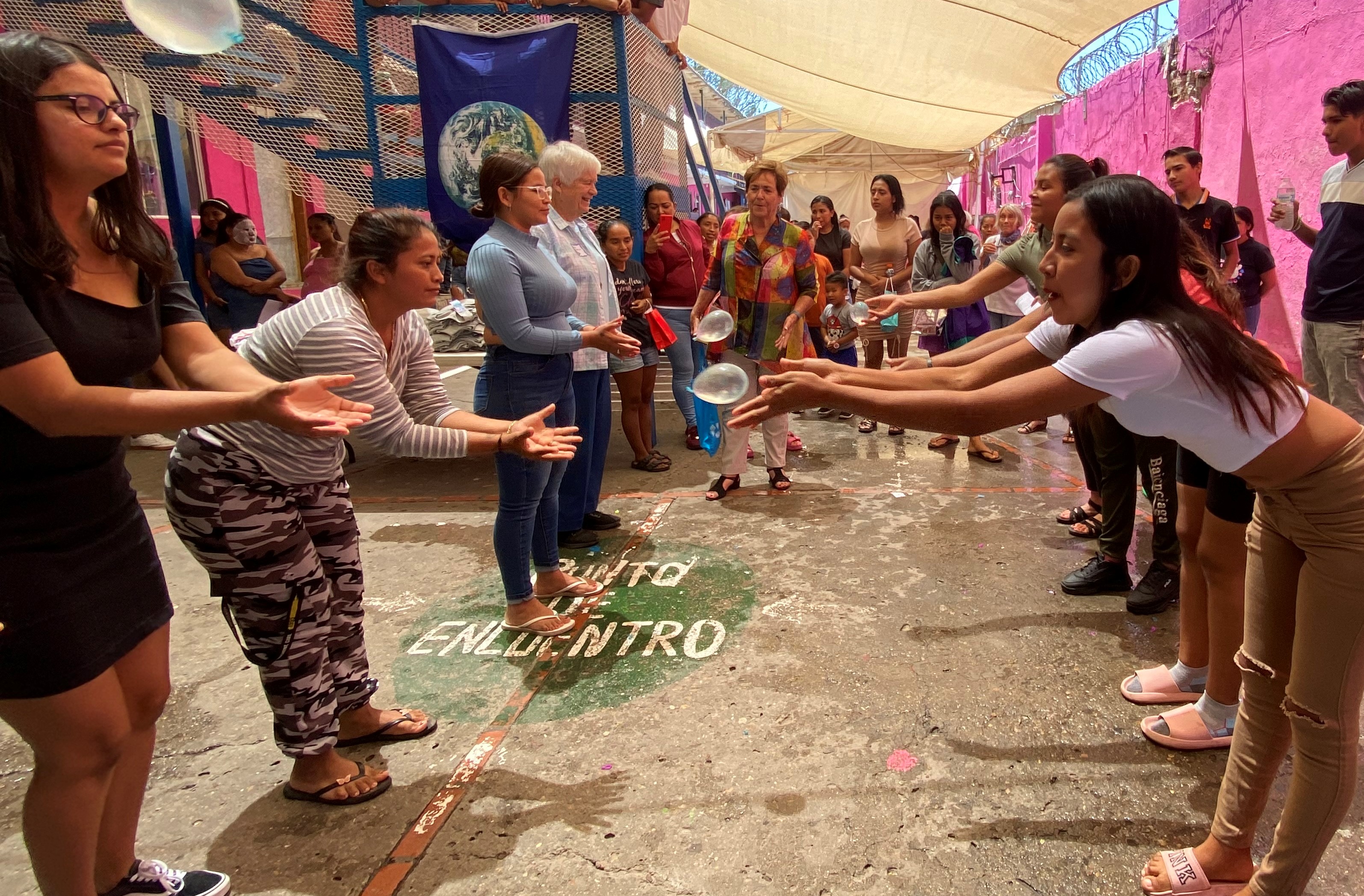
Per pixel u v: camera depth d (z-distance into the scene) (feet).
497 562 13.14
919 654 9.47
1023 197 41.39
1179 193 14.70
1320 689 4.97
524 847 6.61
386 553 13.70
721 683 9.02
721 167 60.54
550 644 10.11
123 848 5.85
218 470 6.31
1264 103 20.29
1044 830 6.59
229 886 6.19
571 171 11.57
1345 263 13.60
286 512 6.65
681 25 21.26
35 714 4.76
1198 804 6.84
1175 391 5.08
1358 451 4.88
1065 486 15.96
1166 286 5.33
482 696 8.96
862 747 7.75
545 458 6.94
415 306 7.14
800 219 70.03
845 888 6.05
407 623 10.93
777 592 11.36
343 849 6.68
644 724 8.29
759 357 15.10
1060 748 7.64
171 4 5.62
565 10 16.66
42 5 15.85
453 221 16.92
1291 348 19.58
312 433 4.54
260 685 9.56
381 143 17.11
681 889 6.09
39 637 4.63
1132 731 7.86
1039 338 6.77
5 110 4.18
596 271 12.37
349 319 6.72
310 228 21.15
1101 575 10.85
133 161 5.03
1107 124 30.40
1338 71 17.65
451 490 17.61
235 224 21.08
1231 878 5.77
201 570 13.26
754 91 40.73
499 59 16.29
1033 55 27.86
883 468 17.90
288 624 6.74
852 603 10.91
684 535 13.96
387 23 16.69
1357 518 4.74
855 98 36.52
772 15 28.63
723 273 14.92
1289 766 7.26
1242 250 16.07
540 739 8.11
